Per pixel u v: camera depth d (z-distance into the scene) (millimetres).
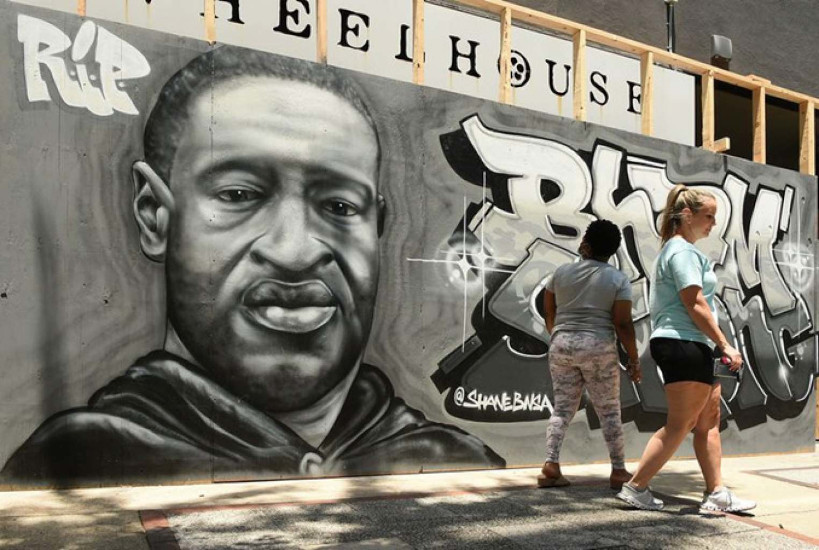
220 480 5004
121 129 4875
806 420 8008
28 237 4602
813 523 4402
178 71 5051
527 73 7926
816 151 11781
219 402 5027
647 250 7094
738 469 6574
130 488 4723
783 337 7938
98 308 4738
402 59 7332
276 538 3754
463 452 5910
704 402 4426
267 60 5344
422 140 5938
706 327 4289
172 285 4945
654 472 4586
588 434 6527
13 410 4508
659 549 3773
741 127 11172
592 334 5020
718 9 9945
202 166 5086
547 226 6508
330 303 5414
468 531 4004
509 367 6195
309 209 5402
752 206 7848
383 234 5691
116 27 4902
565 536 3951
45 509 4191
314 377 5328
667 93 8930
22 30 4668
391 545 3699
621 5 8898
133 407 4789
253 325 5156
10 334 4523
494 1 6465
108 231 4801
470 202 6125
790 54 10602
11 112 4613
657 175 7219
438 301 5902
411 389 5723
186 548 3545
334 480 5293
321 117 5500
